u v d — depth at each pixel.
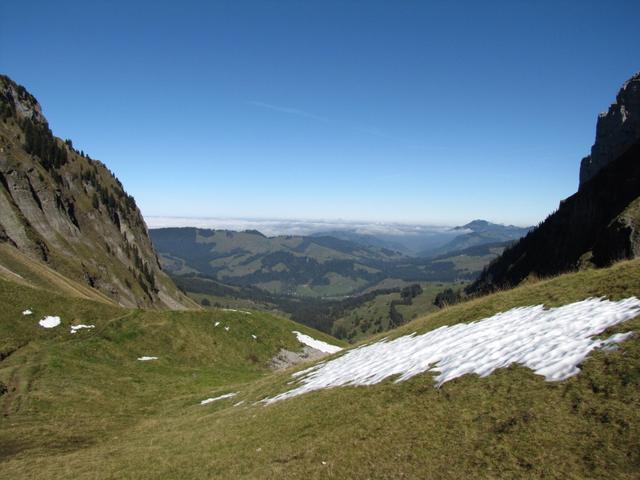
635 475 11.17
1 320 57.06
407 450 15.74
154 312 72.50
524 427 14.43
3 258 92.38
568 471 12.09
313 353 79.19
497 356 20.30
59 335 59.56
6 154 145.75
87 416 38.38
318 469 16.41
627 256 94.38
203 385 53.03
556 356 17.81
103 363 55.19
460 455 14.41
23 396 40.22
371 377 25.67
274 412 26.50
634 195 130.25
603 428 13.13
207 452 22.72
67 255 140.00
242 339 74.88
